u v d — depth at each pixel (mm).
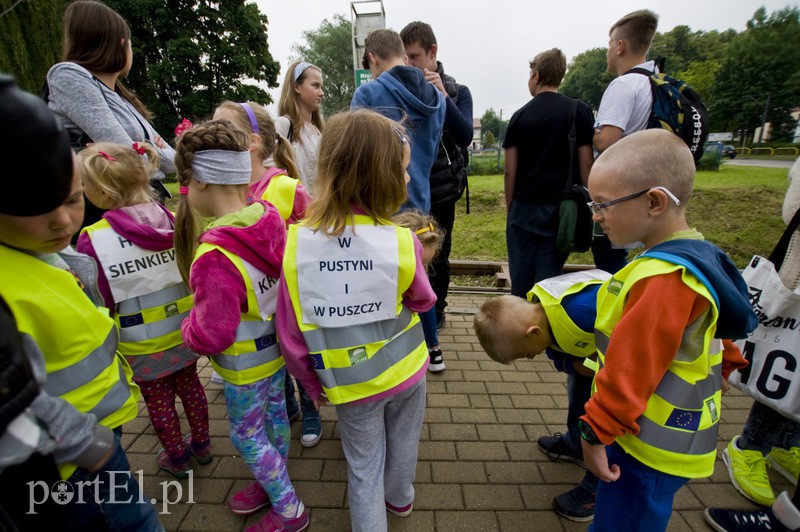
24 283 1039
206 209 1654
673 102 2637
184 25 29000
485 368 3080
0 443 724
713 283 1139
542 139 2941
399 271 1450
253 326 1627
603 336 1357
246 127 2105
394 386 1518
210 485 2092
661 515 1322
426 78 2812
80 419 1008
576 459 2168
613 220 1312
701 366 1214
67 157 853
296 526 1807
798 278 1731
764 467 2033
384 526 1595
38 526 976
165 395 1987
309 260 1385
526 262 3215
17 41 12547
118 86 2418
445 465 2201
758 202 7328
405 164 1651
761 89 50531
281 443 1890
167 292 1850
